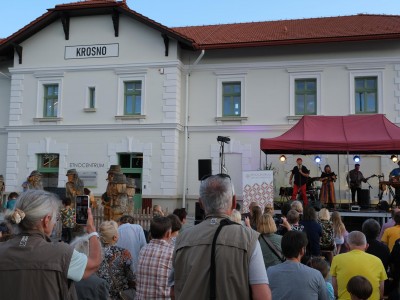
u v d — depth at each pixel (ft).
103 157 66.18
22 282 8.80
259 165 63.57
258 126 64.23
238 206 34.19
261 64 65.05
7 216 9.30
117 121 66.18
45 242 9.29
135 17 65.26
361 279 13.47
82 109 67.41
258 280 9.21
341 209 48.70
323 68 63.41
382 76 61.52
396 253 19.90
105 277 15.57
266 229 19.21
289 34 66.33
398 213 24.52
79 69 67.77
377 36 59.41
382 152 53.67
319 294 13.19
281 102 64.28
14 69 69.77
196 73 67.21
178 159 65.41
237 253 9.25
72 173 44.01
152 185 64.18
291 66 64.28
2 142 72.84
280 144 48.08
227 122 65.46
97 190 65.67
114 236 16.52
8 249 9.07
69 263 9.16
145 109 65.36
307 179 51.62
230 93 66.54
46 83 69.05
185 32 75.66
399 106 60.85
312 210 26.53
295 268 13.35
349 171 55.47
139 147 65.16
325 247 28.58
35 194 9.62
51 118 67.87
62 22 68.13
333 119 52.08
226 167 64.90
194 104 66.59
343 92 62.59
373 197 60.08
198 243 9.51
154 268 15.11
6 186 68.33
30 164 68.13
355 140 46.93
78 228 15.62
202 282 9.17
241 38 66.59
